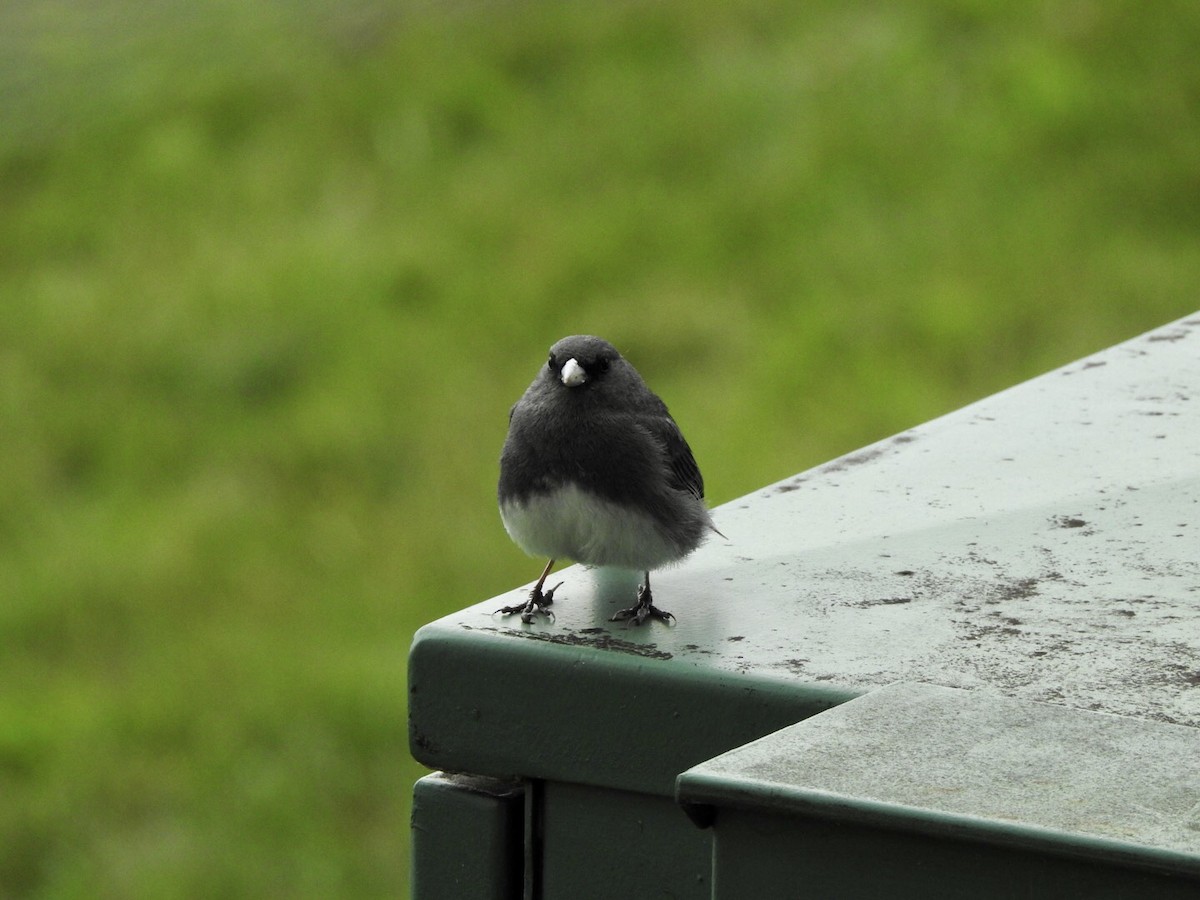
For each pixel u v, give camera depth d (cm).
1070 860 242
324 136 1989
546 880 345
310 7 2230
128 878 976
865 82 1933
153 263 1805
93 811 1043
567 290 1662
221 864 989
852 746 273
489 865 344
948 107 1875
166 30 2191
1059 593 381
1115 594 380
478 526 1341
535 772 339
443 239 1773
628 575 402
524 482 466
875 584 388
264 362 1611
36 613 1278
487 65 2062
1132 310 1552
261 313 1686
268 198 1897
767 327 1582
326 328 1650
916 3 2069
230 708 1138
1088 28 1964
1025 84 1884
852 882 259
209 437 1517
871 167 1806
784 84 1956
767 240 1723
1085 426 541
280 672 1174
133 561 1338
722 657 333
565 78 2025
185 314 1692
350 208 1845
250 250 1806
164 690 1166
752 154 1855
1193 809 249
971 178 1777
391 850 995
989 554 412
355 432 1490
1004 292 1590
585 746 334
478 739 343
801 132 1866
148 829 1027
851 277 1644
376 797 1042
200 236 1839
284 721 1114
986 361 1497
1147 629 355
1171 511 450
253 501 1409
